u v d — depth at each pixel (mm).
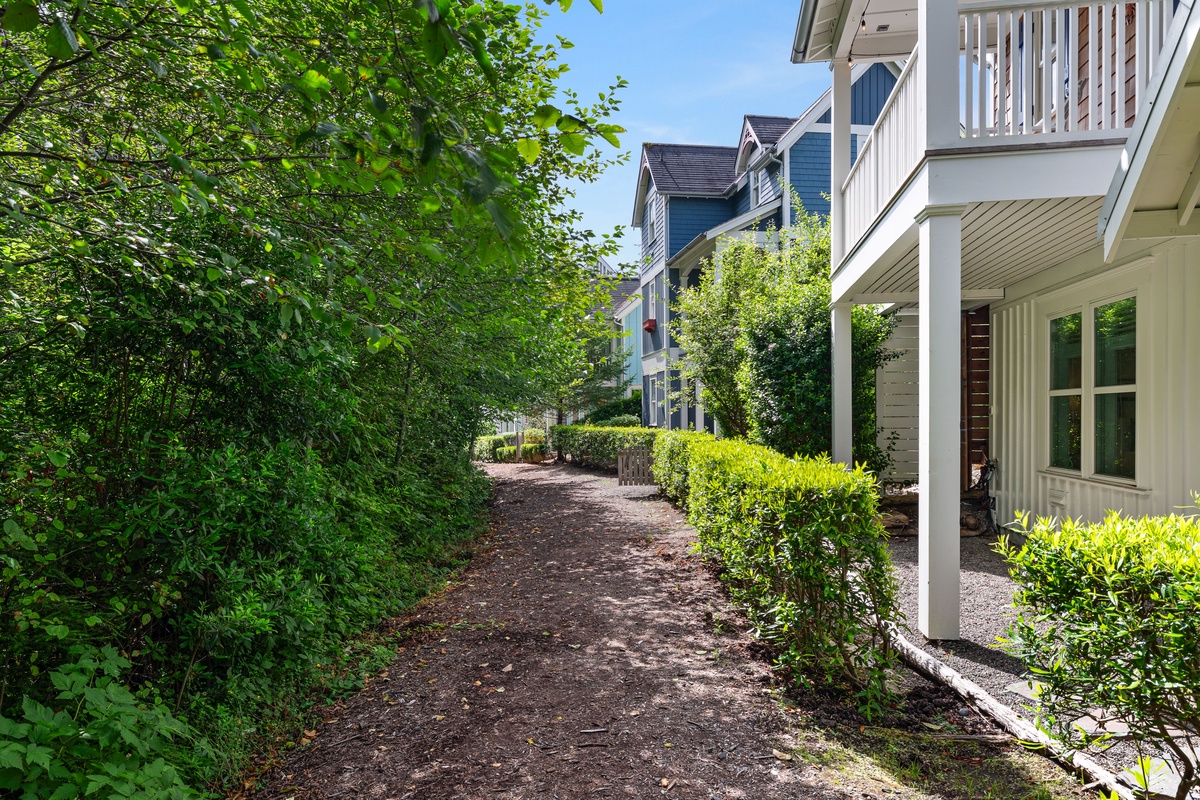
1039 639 2721
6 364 3504
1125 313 6172
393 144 1915
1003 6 4648
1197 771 2434
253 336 4074
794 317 9555
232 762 3186
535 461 25016
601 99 5664
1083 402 6836
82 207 3086
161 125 3400
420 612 5758
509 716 3678
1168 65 3109
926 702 3789
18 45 3133
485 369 8328
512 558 8008
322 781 3092
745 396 10312
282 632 3998
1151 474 5762
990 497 8945
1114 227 3705
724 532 5664
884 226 6020
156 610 3293
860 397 9523
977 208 4781
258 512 4039
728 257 13375
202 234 3627
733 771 3037
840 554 3965
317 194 4023
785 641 4355
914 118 5305
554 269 6816
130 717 2602
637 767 3090
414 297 5102
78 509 3322
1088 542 2613
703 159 23047
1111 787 2711
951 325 4641
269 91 3221
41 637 2982
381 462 7160
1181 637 2273
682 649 4668
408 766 3184
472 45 1609
